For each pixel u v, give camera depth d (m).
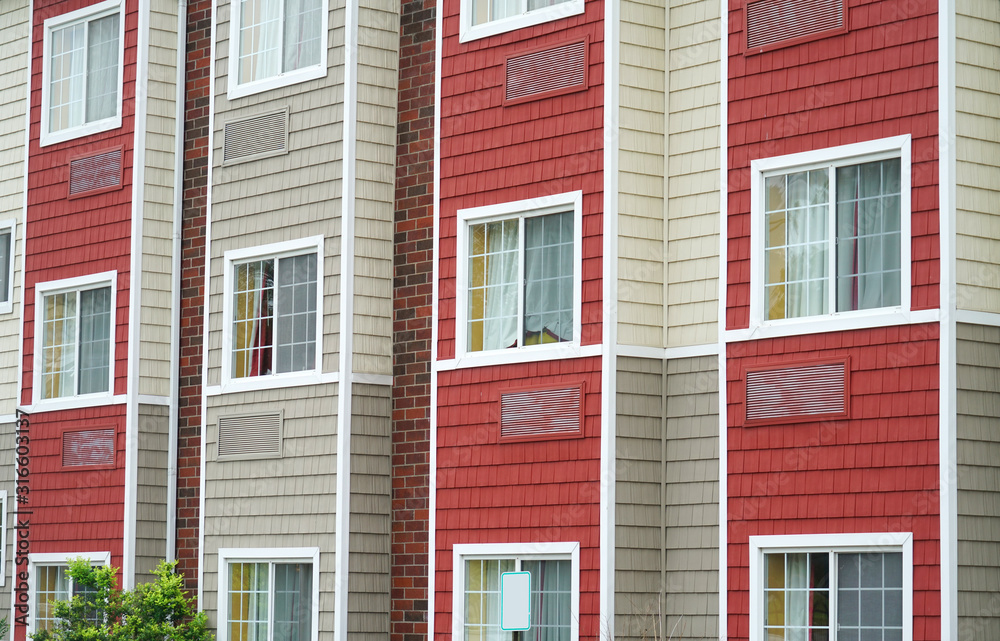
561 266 17.39
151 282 22.05
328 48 19.83
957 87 15.22
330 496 18.88
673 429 16.81
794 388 15.76
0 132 24.97
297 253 19.89
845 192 15.84
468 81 18.36
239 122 20.67
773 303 16.17
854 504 15.17
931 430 14.78
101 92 23.08
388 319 19.45
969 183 15.17
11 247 24.58
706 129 17.03
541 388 17.12
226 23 21.06
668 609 16.52
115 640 19.73
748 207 16.36
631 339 16.80
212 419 20.36
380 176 19.64
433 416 18.03
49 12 23.84
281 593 19.42
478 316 17.98
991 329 15.09
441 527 17.75
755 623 15.69
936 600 14.49
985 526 14.73
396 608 18.95
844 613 15.21
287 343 19.88
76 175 23.05
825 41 16.05
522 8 18.06
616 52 17.09
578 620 16.41
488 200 17.94
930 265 15.02
